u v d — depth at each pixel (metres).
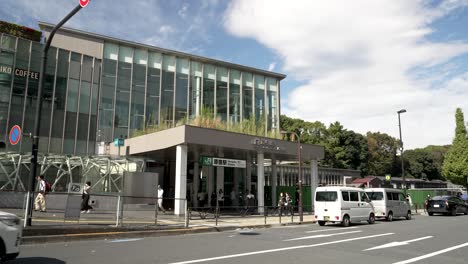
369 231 16.67
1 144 13.04
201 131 22.55
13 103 27.17
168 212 22.30
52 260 8.54
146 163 29.14
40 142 27.97
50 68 29.02
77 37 30.66
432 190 41.66
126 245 11.30
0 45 27.08
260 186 26.39
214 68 37.31
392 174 80.50
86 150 29.72
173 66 34.88
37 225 12.37
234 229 17.47
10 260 8.36
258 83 40.16
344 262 8.90
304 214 27.27
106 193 23.03
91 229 13.17
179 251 10.14
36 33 29.11
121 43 32.47
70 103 29.62
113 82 31.72
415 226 19.39
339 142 68.06
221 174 34.22
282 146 27.47
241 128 26.72
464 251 10.94
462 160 47.91
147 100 32.94
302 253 10.14
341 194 19.78
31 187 12.45
